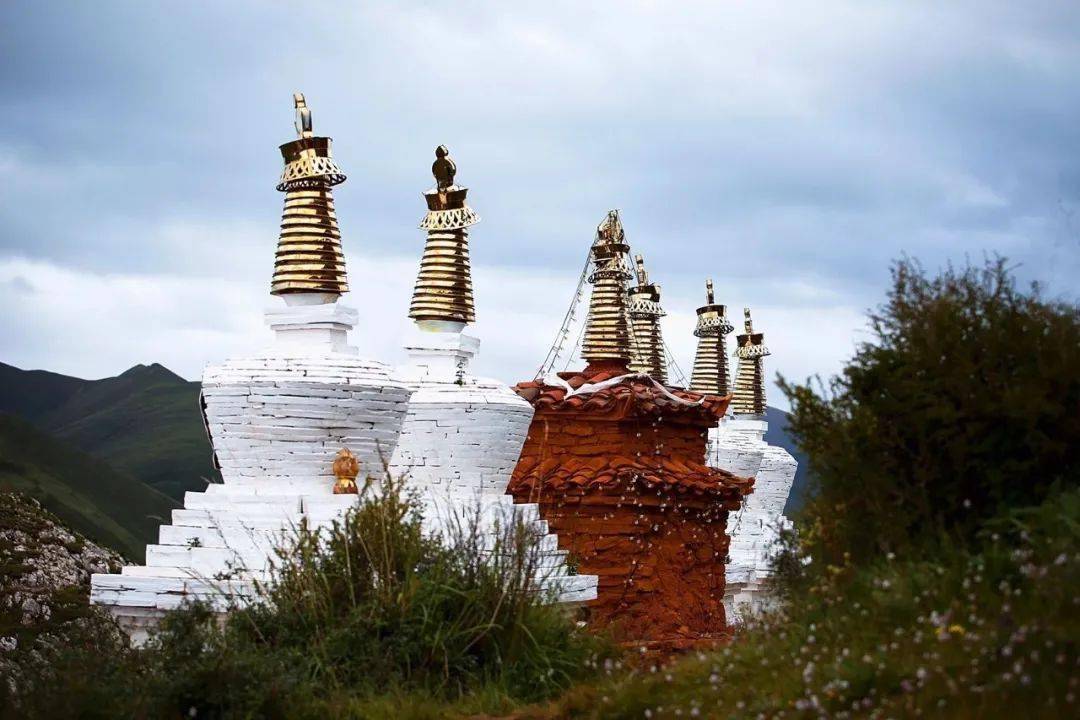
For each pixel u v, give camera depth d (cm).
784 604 1425
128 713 1334
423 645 1509
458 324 2697
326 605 1563
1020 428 1328
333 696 1410
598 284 3375
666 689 1312
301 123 2167
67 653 1473
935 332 1385
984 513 1346
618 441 3097
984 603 1149
